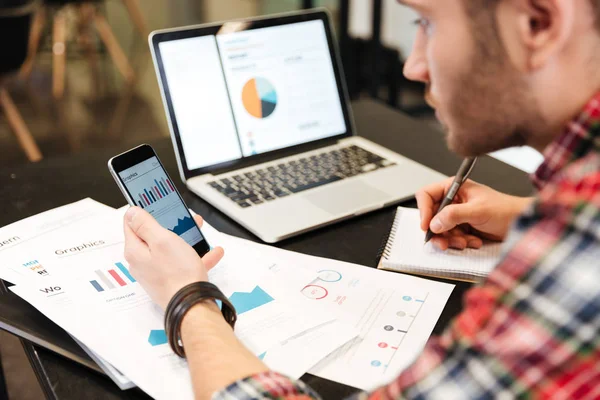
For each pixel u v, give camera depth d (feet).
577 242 1.44
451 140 1.91
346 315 2.51
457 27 1.67
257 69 3.76
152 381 2.11
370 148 3.98
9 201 3.39
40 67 13.30
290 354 2.27
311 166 3.73
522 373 1.45
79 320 2.35
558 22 1.54
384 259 2.86
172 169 3.79
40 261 2.69
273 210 3.23
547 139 1.79
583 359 1.42
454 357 1.55
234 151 3.67
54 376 2.24
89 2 12.43
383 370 2.23
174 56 3.50
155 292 2.31
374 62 10.19
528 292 1.47
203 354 2.01
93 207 3.23
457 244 2.96
